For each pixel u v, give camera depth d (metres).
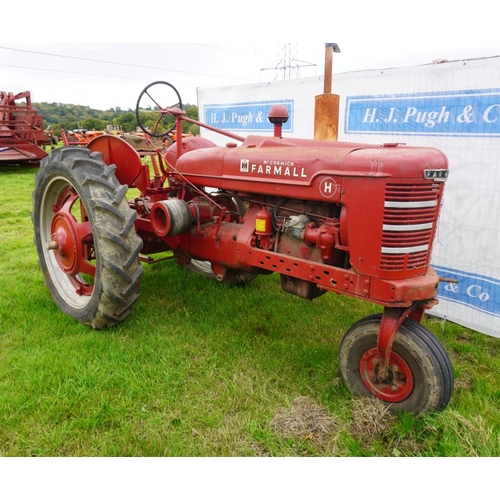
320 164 2.43
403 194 2.16
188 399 2.51
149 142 4.45
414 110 3.78
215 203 3.15
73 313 3.33
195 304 3.72
